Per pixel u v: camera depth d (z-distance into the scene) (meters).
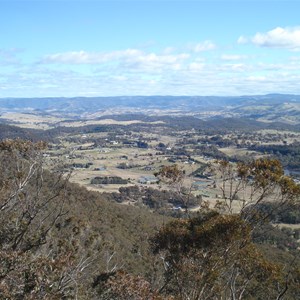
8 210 11.60
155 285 13.41
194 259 12.32
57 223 16.06
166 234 12.99
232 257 12.14
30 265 8.43
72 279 9.34
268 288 12.88
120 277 10.47
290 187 12.09
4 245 10.02
